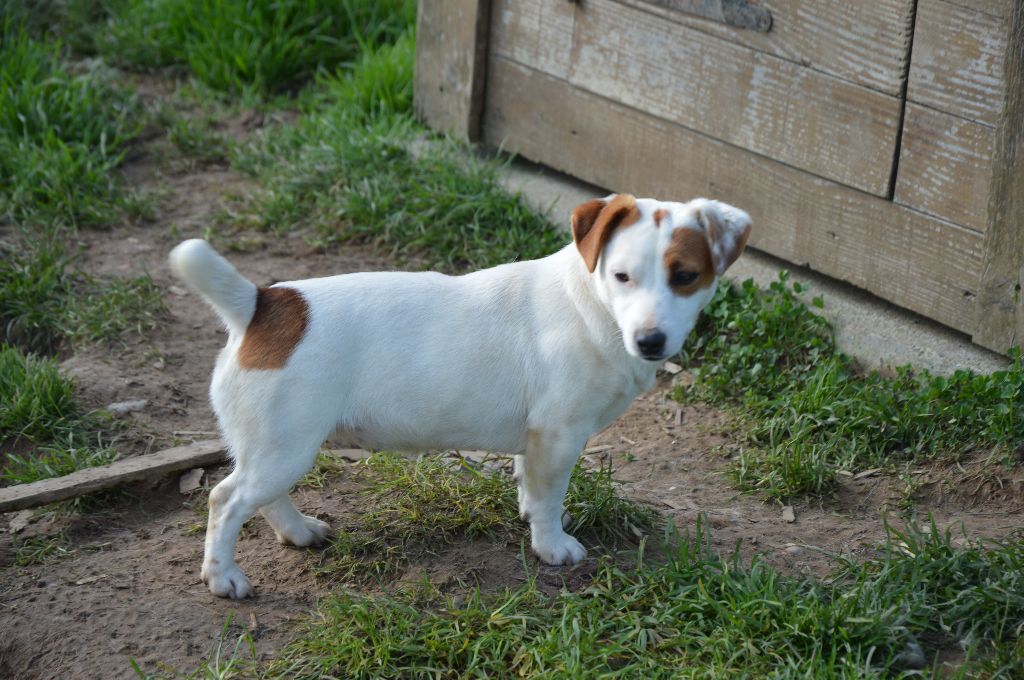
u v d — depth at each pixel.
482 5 2.90
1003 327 2.40
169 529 2.23
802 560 2.18
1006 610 2.06
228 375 2.06
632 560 2.16
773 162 2.59
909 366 2.43
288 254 2.82
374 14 3.60
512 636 2.03
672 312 2.02
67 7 3.74
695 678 1.99
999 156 2.35
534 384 2.09
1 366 2.43
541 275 2.12
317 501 2.26
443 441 2.12
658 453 2.40
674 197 2.73
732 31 2.58
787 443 2.36
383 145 2.99
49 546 2.19
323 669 2.01
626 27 2.71
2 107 3.04
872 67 2.45
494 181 2.88
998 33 2.33
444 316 2.09
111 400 2.45
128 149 3.11
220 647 2.03
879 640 2.02
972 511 2.27
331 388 2.05
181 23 3.60
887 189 2.48
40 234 2.81
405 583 2.12
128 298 2.64
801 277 2.62
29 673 2.03
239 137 3.22
